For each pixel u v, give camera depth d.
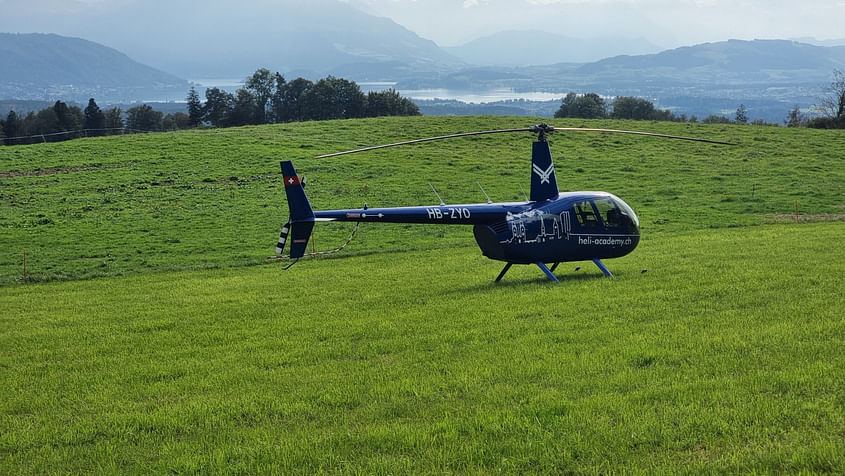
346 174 53.31
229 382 11.79
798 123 120.75
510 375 10.95
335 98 133.62
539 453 8.02
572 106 157.62
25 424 10.34
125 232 38.50
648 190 48.16
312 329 15.77
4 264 31.53
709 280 18.06
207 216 42.16
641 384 10.08
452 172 54.53
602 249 20.25
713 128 75.38
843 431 8.03
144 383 12.15
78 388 12.08
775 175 52.44
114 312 20.09
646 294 16.67
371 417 9.59
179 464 8.35
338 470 8.01
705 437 8.13
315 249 33.78
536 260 19.77
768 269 19.56
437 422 9.15
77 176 52.50
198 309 19.69
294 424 9.61
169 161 57.25
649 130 73.75
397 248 32.97
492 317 15.45
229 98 136.50
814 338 11.86
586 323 14.17
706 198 45.19
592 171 54.78
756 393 9.41
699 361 11.02
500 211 19.44
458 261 27.34
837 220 36.78
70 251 34.25
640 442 8.16
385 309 17.69
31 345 15.95
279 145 63.59
